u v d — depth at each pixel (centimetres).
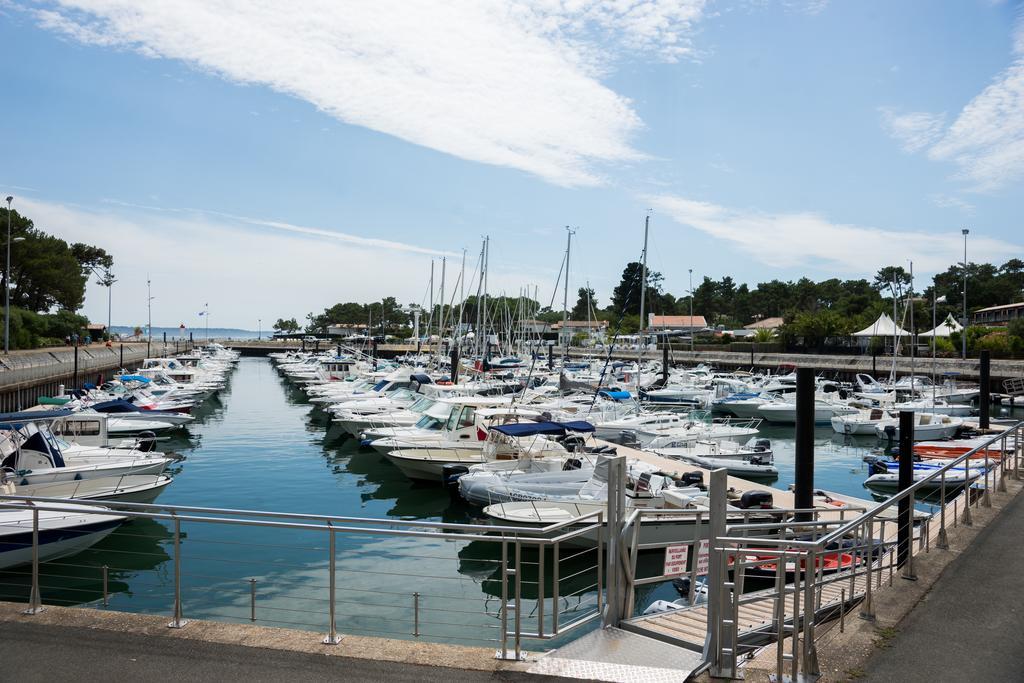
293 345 13438
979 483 1411
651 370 6000
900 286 12144
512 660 569
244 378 7600
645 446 2870
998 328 6762
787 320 9731
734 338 9894
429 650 588
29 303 8125
